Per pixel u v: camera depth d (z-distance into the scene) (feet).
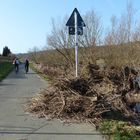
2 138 26.71
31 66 247.09
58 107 35.73
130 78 51.06
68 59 83.71
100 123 31.78
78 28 44.37
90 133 28.30
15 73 141.28
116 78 50.85
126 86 49.24
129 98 47.60
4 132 28.68
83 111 34.68
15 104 44.50
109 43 81.05
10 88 69.82
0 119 34.12
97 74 49.85
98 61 71.77
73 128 30.14
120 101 41.45
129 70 52.60
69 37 86.99
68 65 79.87
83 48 79.51
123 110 40.24
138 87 51.06
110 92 42.22
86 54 75.20
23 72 151.23
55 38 110.73
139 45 75.20
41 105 37.24
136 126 31.94
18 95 55.72
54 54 116.26
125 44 79.15
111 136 27.14
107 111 34.96
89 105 34.91
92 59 71.77
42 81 91.45
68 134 27.99
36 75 125.70
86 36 82.84
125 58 69.56
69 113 34.65
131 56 69.72
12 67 215.31
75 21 44.16
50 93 38.14
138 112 42.68
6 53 475.31
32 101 41.63
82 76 45.32
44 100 37.63
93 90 38.01
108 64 63.41
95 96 36.11
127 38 81.97
